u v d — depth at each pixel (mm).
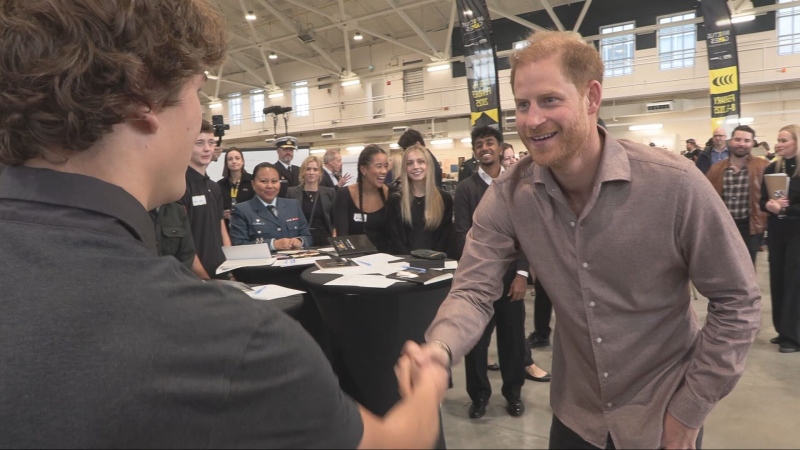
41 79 353
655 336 866
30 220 373
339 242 2092
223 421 332
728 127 6812
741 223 2836
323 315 1607
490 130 2139
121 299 340
